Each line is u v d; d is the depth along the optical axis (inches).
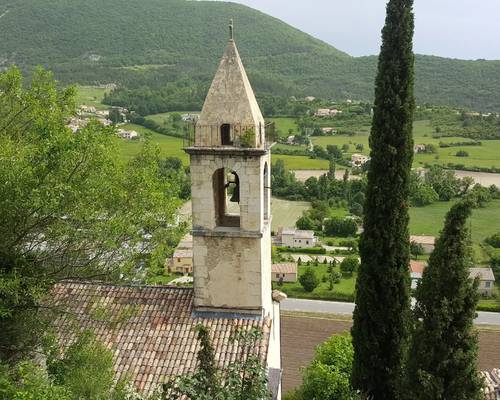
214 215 815.1
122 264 955.3
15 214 700.0
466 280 629.6
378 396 939.3
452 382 633.0
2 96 941.2
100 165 762.8
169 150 4778.5
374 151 892.0
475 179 5073.8
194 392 446.3
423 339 650.8
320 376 1112.2
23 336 754.2
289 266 2952.8
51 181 685.3
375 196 894.4
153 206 1003.9
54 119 804.0
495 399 911.7
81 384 599.8
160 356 793.6
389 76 863.7
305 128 7126.0
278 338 1021.8
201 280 834.2
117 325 841.5
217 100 781.9
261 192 791.1
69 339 812.0
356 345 949.2
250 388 456.1
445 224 641.0
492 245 3467.0
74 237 780.6
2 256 731.4
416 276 2819.9
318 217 4131.4
